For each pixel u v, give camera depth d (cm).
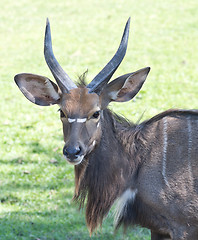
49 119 3052
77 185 1577
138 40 4844
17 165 2447
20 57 4578
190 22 5309
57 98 1528
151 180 1510
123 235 1725
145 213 1537
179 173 1492
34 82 1535
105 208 1573
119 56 1482
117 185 1547
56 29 5403
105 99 1510
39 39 5147
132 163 1541
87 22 5603
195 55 4312
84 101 1435
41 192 2192
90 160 1530
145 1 6253
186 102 3191
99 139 1501
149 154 1534
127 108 3097
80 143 1405
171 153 1515
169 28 5169
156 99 3256
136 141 1555
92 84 1480
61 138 2759
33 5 6469
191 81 3634
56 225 1938
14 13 6162
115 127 1559
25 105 3316
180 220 1501
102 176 1539
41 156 2544
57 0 6644
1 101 3400
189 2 6066
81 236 1873
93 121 1450
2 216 1994
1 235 1853
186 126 1535
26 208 2059
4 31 5484
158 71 3894
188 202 1482
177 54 4366
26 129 2900
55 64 1498
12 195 2164
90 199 1582
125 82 1491
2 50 4838
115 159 1535
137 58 4281
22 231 1892
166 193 1492
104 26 5412
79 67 4116
